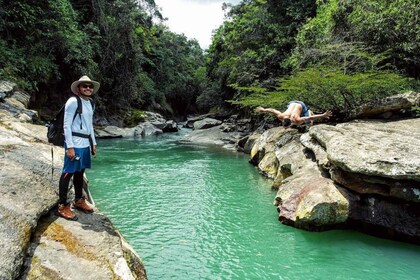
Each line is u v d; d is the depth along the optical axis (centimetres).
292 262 561
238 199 908
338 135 784
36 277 309
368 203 677
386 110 1010
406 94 998
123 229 694
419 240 620
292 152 1034
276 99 1381
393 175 605
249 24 2244
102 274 331
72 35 1944
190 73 5725
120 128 2608
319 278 512
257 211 809
